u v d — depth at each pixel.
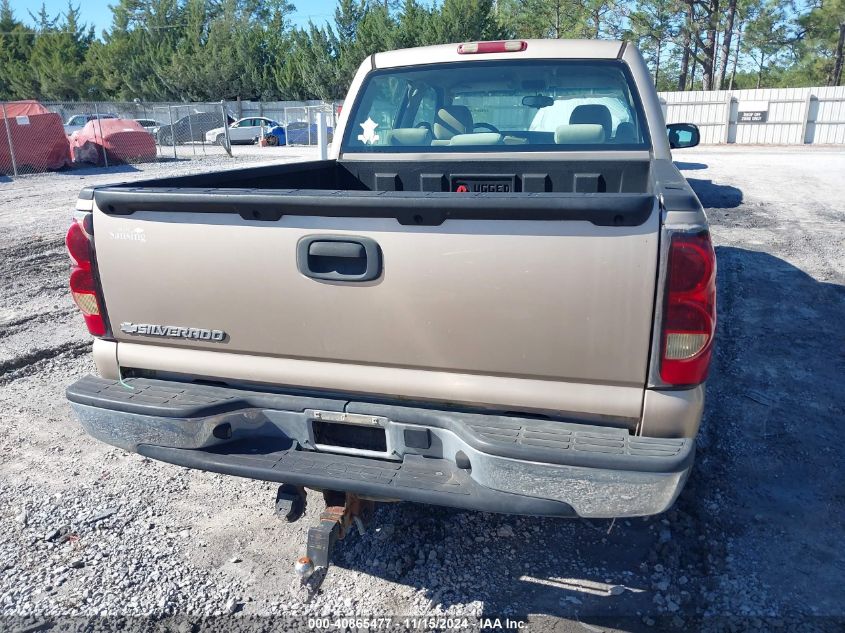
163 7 58.97
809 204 11.44
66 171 18.78
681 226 2.12
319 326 2.50
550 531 3.20
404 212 2.27
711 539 3.10
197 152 25.81
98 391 2.71
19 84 55.31
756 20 35.53
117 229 2.66
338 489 2.42
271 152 25.67
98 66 54.25
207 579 2.92
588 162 3.81
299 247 2.43
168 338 2.73
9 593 2.83
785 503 3.38
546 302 2.23
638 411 2.28
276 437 2.67
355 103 4.32
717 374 4.88
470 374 2.41
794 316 6.10
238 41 49.00
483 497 2.28
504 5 42.62
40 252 9.15
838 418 4.24
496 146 3.93
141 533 3.23
